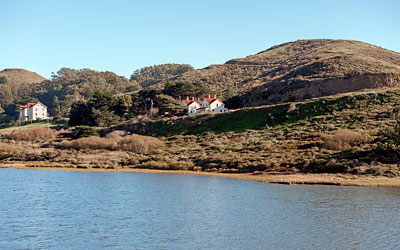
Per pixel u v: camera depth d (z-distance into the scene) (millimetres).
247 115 108562
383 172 59844
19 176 70875
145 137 103312
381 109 90938
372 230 36125
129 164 84750
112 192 54500
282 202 46875
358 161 64062
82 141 105375
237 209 44156
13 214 42875
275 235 35500
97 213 43156
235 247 32688
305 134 84562
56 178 68125
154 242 34094
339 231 36094
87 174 73375
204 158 80062
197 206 46000
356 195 49344
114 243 33906
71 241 34438
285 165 68000
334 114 93812
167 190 55562
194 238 35000
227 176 67438
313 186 55781
